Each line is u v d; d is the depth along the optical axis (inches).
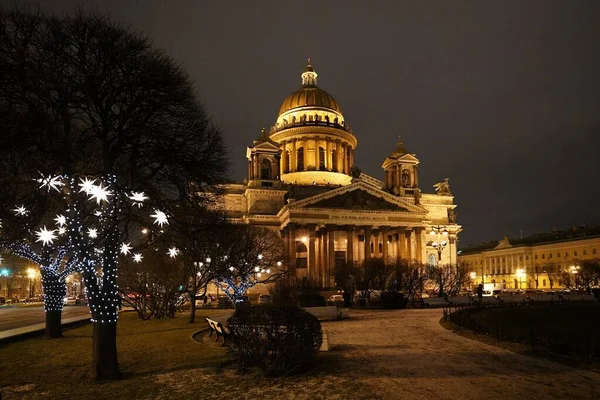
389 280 2689.5
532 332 949.2
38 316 2018.9
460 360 845.2
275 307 767.1
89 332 1326.3
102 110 782.5
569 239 5782.5
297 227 3580.2
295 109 4739.2
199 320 1728.6
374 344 1031.0
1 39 746.2
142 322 1690.5
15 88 739.4
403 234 3742.6
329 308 1621.6
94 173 759.7
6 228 853.2
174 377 716.0
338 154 4630.9
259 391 634.8
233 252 1898.4
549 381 689.6
